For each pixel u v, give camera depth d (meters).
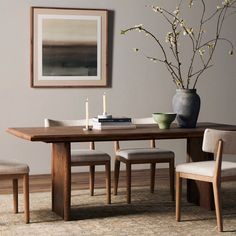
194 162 6.57
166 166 9.57
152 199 7.42
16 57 8.76
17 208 6.74
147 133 6.50
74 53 8.96
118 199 7.40
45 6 8.82
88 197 7.49
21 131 6.54
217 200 6.15
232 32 9.71
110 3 9.11
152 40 9.32
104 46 9.08
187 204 7.16
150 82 9.35
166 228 6.24
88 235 6.01
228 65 9.73
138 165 9.45
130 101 9.28
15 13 8.72
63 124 7.31
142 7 9.26
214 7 9.59
